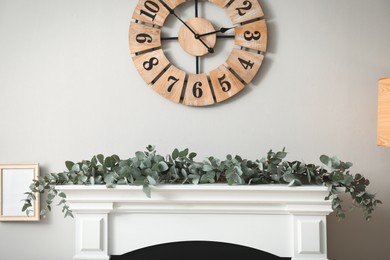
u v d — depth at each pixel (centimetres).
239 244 195
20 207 233
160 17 231
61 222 234
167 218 198
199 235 196
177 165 201
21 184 234
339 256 229
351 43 230
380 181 228
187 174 201
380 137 199
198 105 230
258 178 195
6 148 236
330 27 230
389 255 227
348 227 229
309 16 231
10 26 238
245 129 231
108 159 198
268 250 194
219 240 195
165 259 198
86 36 237
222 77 229
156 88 230
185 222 197
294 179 187
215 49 231
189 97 229
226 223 196
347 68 229
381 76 229
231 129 231
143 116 234
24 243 235
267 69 231
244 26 228
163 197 193
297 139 230
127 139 234
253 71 227
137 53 232
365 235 228
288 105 230
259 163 196
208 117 232
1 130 237
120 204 197
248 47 228
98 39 236
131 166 192
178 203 195
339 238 229
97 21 237
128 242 198
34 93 237
